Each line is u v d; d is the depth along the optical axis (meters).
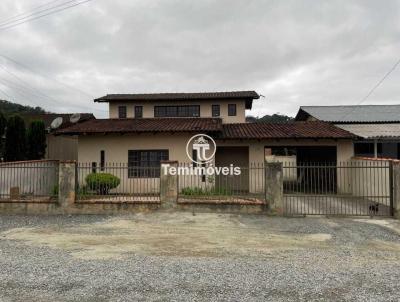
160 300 4.19
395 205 9.67
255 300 4.21
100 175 13.52
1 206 10.34
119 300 4.18
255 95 20.48
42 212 10.28
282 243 7.02
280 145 16.02
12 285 4.65
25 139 17.70
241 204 10.13
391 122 19.22
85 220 9.35
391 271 5.30
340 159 15.74
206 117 20.48
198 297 4.29
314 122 18.59
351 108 22.66
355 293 4.43
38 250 6.41
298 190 17.58
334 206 11.89
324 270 5.33
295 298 4.27
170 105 21.06
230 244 6.93
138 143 15.59
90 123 17.23
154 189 15.28
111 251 6.39
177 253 6.29
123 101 21.19
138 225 8.67
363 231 8.12
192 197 11.58
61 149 21.08
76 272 5.15
